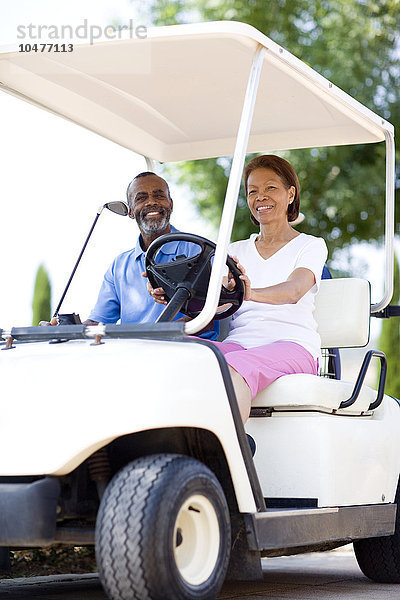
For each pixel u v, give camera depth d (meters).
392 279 4.62
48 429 2.79
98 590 3.97
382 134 4.51
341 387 3.81
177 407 2.82
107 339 3.13
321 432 3.59
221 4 11.77
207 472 2.90
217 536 2.91
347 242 12.04
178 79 3.82
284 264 4.12
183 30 3.14
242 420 3.35
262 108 4.24
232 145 4.66
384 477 4.09
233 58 3.50
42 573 4.81
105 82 3.88
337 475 3.65
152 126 4.49
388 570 4.32
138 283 4.32
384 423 4.15
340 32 11.44
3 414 2.85
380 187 11.57
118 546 2.67
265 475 3.64
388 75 11.59
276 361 3.71
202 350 2.99
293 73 3.52
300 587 4.16
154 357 2.89
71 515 2.99
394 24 11.59
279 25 11.70
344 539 3.67
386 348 10.75
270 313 4.04
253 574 3.18
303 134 4.58
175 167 11.81
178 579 2.71
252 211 4.31
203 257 3.40
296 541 3.30
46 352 3.06
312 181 11.58
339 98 3.84
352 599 3.78
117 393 2.79
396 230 11.88
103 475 2.98
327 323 4.47
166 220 4.42
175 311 3.32
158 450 3.12
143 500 2.70
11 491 2.75
